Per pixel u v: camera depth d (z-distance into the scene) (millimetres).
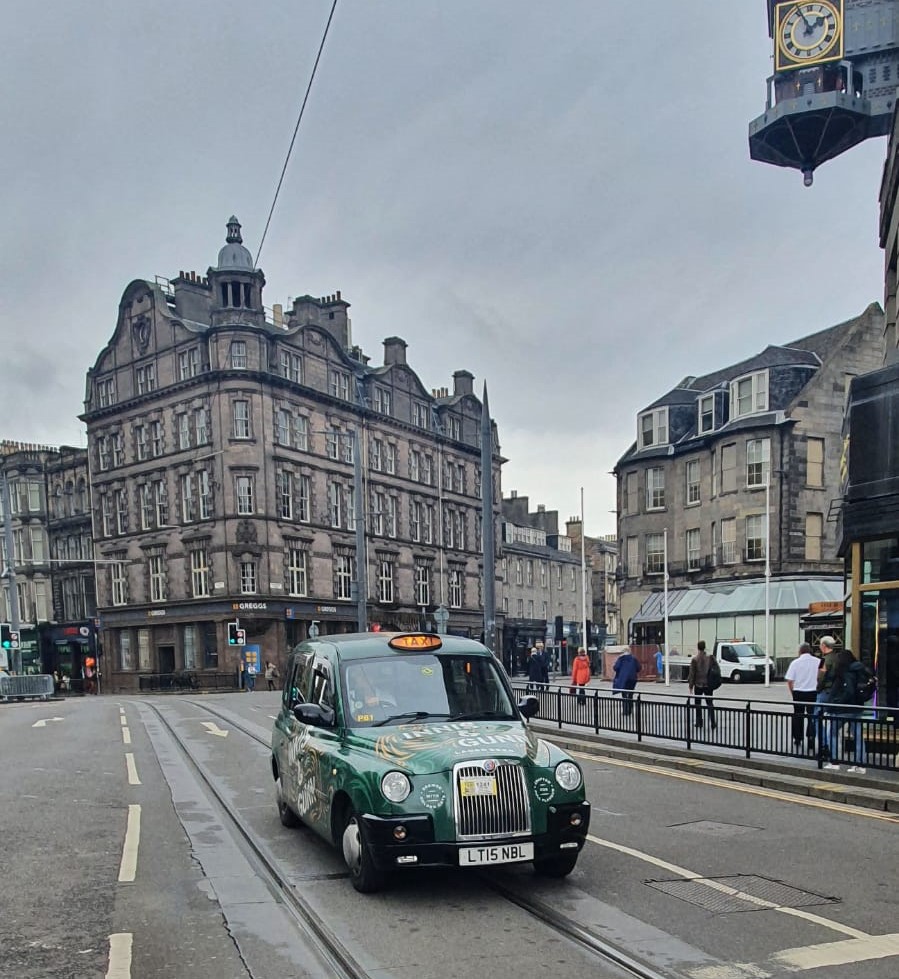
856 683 12078
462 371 66375
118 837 8492
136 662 50188
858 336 41781
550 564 77938
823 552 40062
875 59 19344
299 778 7996
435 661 7773
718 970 4910
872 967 4961
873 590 12453
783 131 20031
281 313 54906
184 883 6871
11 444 63188
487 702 7539
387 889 6566
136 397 49594
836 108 19016
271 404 46438
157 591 48719
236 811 9703
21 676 38781
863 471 12594
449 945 5371
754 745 12656
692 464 45938
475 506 65000
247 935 5660
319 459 49562
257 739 16969
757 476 40906
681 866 7184
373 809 6215
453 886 6641
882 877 6852
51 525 59062
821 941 5383
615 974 4898
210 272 47344
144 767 13312
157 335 49094
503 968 4992
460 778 6172
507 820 6160
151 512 49188
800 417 40219
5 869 7316
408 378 58719
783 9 19812
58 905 6320
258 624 44906
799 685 14195
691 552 45625
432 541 59594
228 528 44812
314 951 5363
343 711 7305
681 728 14219
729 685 34562
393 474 55938
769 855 7562
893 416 12164
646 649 42219
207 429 46000
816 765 11539
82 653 56500
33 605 58406
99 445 52531
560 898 6273
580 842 6434
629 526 48750
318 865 7301
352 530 51812
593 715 16766
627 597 48625
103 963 5191
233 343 45750
